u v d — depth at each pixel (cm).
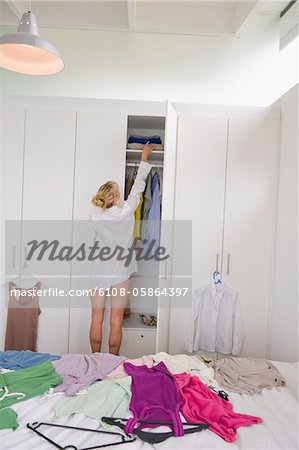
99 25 322
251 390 181
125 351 300
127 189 314
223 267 295
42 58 227
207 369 200
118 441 138
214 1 317
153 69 343
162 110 292
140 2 324
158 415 152
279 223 290
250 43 344
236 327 295
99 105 291
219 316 295
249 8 290
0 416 148
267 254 296
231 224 295
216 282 292
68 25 322
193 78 344
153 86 343
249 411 161
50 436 139
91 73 341
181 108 292
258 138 295
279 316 283
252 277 296
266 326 298
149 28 326
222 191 294
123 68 342
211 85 345
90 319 298
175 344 296
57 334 298
